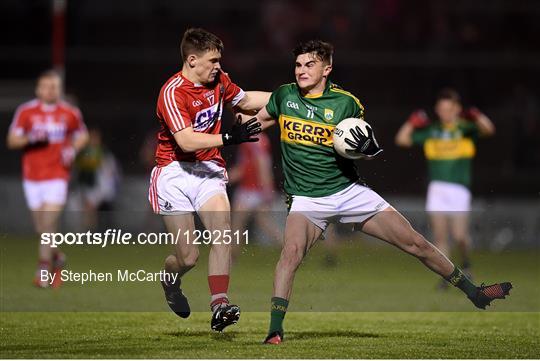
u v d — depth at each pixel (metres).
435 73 74.44
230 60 73.19
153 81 76.06
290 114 27.02
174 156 27.86
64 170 42.97
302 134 26.88
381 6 79.94
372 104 73.94
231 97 28.47
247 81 72.69
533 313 35.09
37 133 42.28
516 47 80.31
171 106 26.72
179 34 80.81
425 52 79.12
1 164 70.38
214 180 27.75
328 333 29.06
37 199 42.66
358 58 74.69
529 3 80.69
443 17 80.38
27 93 74.12
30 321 30.61
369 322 32.09
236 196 58.38
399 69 74.56
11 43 79.56
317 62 26.48
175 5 81.06
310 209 27.00
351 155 26.53
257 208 51.59
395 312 34.62
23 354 24.45
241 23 79.94
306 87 26.67
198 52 26.72
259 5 80.31
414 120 45.84
